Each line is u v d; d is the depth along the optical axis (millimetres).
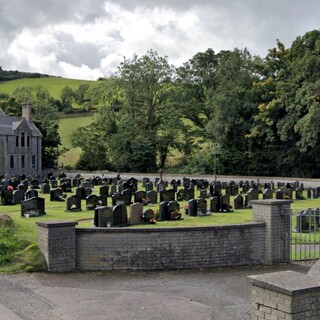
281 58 57344
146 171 66750
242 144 61625
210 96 64375
